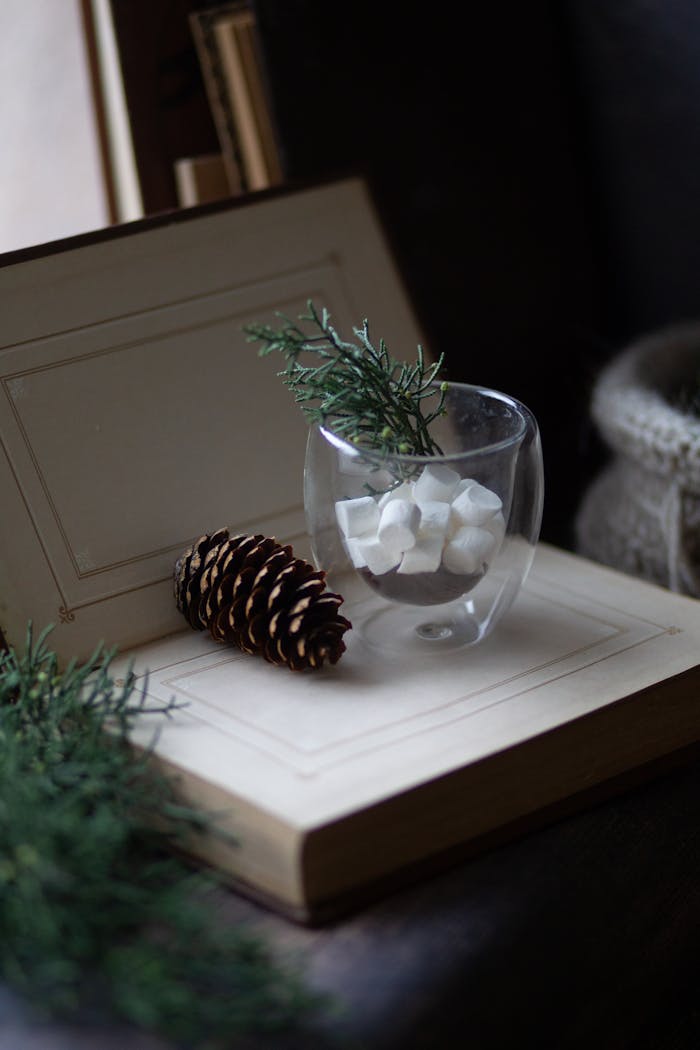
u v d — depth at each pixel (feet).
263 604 2.19
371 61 2.80
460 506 2.13
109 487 2.35
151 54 2.76
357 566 2.19
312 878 1.93
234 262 2.53
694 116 2.80
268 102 2.73
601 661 2.20
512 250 2.96
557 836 2.09
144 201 2.79
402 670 2.20
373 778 1.99
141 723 2.12
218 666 2.24
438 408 2.21
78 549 2.31
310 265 2.60
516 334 2.98
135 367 2.41
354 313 2.62
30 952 1.85
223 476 2.43
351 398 2.17
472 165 2.91
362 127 2.80
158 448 2.39
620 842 2.09
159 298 2.45
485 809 2.04
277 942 1.92
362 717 2.10
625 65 2.88
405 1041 1.86
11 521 2.28
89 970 1.86
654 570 2.62
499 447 2.13
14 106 2.87
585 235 3.05
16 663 2.11
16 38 2.85
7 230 2.89
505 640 2.26
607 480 2.75
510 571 2.21
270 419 2.48
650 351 2.75
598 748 2.12
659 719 2.17
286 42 2.72
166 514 2.38
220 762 2.03
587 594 2.37
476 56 2.89
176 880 2.00
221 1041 1.82
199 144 2.85
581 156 3.03
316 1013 1.85
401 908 1.97
